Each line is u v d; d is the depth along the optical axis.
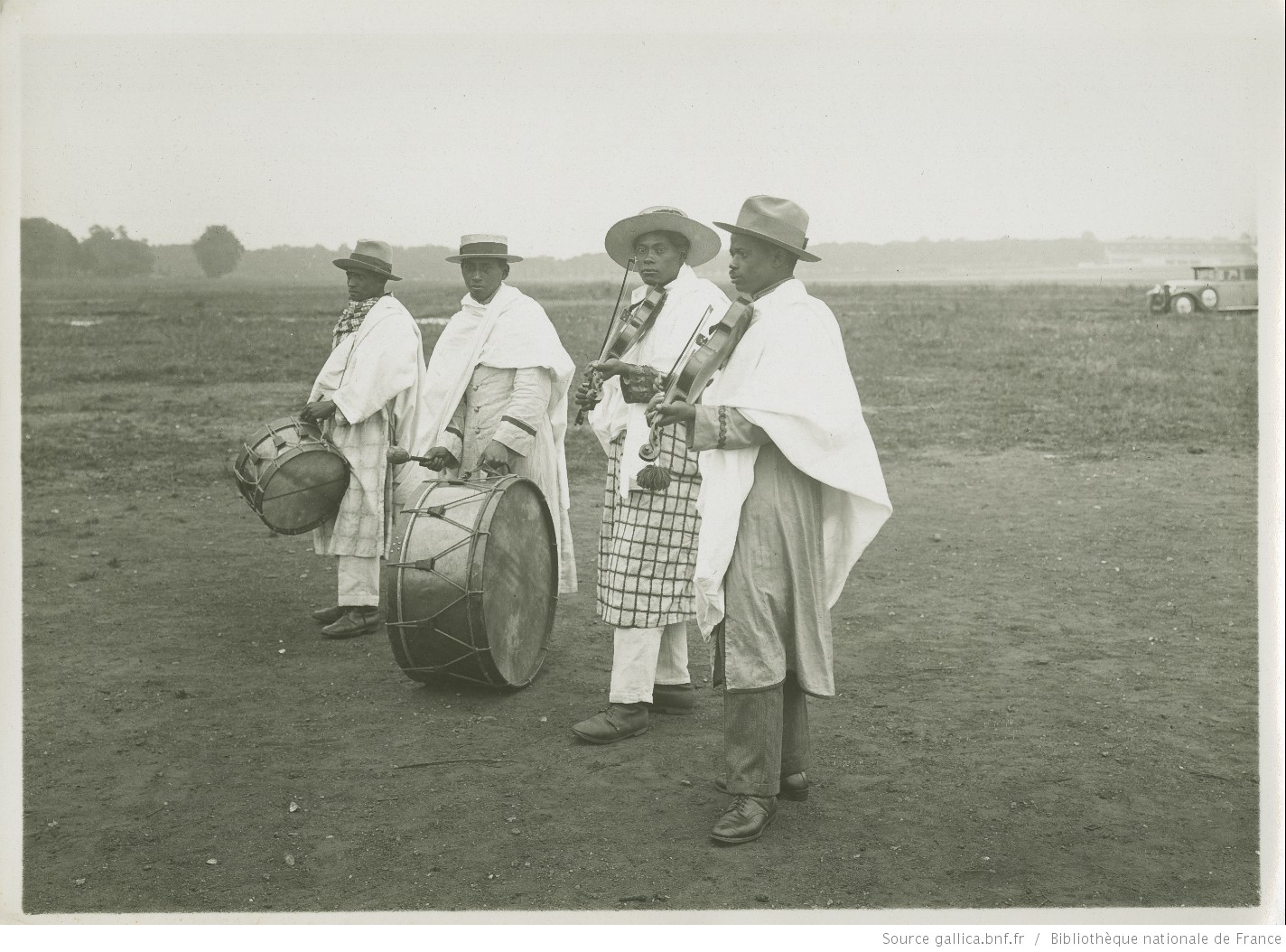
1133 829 3.80
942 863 3.60
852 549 3.86
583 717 4.83
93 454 11.09
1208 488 9.49
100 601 6.54
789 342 3.69
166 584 6.90
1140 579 6.86
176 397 14.21
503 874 3.54
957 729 4.64
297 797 4.08
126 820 3.91
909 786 4.13
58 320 17.31
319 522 5.89
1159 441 11.62
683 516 4.54
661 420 3.67
